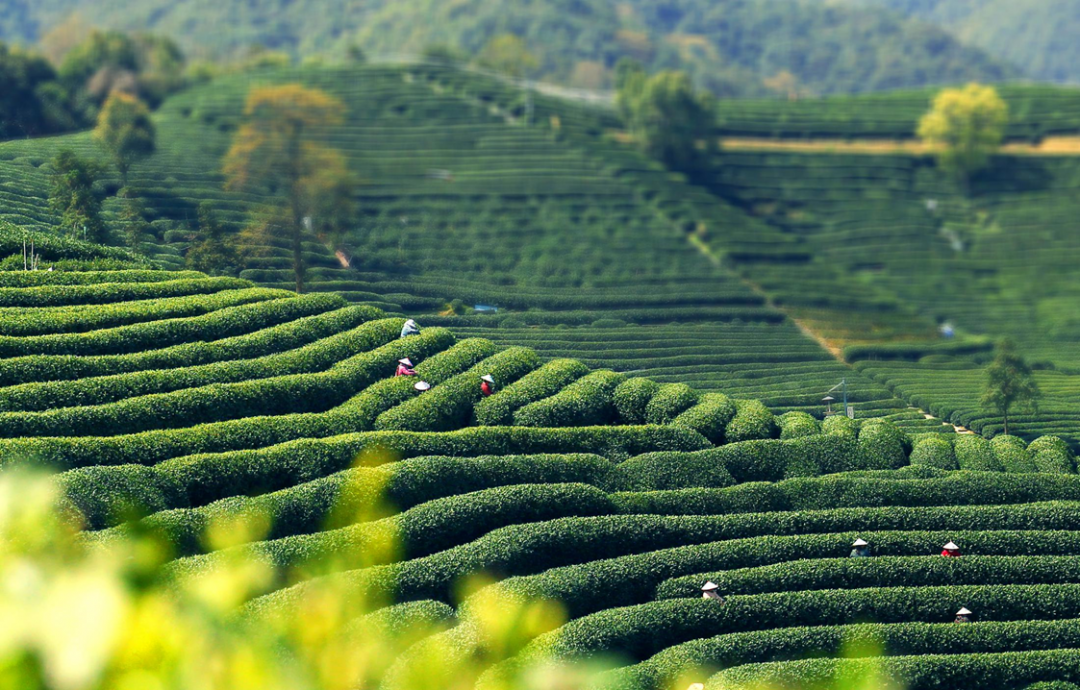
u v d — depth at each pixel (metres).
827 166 155.75
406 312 100.94
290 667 7.25
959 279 135.62
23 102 115.88
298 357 63.75
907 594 47.62
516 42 180.75
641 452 60.12
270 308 68.75
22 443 48.69
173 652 6.23
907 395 92.69
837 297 120.88
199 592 6.89
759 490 55.81
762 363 100.94
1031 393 83.44
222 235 93.75
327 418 57.16
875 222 145.38
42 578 5.81
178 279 71.38
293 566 44.66
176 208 101.88
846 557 50.69
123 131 104.44
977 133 151.50
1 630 5.59
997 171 156.88
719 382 93.81
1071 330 122.31
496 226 125.12
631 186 138.12
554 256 121.19
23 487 6.03
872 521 54.12
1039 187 154.50
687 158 148.75
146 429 54.22
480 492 51.03
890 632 45.19
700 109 150.38
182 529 45.41
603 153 144.50
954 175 154.75
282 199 107.12
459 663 39.72
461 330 98.06
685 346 102.50
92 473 47.16
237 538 9.42
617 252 125.50
